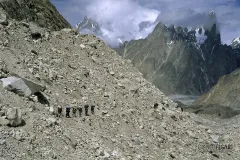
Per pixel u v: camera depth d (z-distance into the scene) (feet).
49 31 131.44
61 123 77.20
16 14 138.62
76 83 104.22
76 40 135.44
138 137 93.71
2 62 83.71
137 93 118.52
